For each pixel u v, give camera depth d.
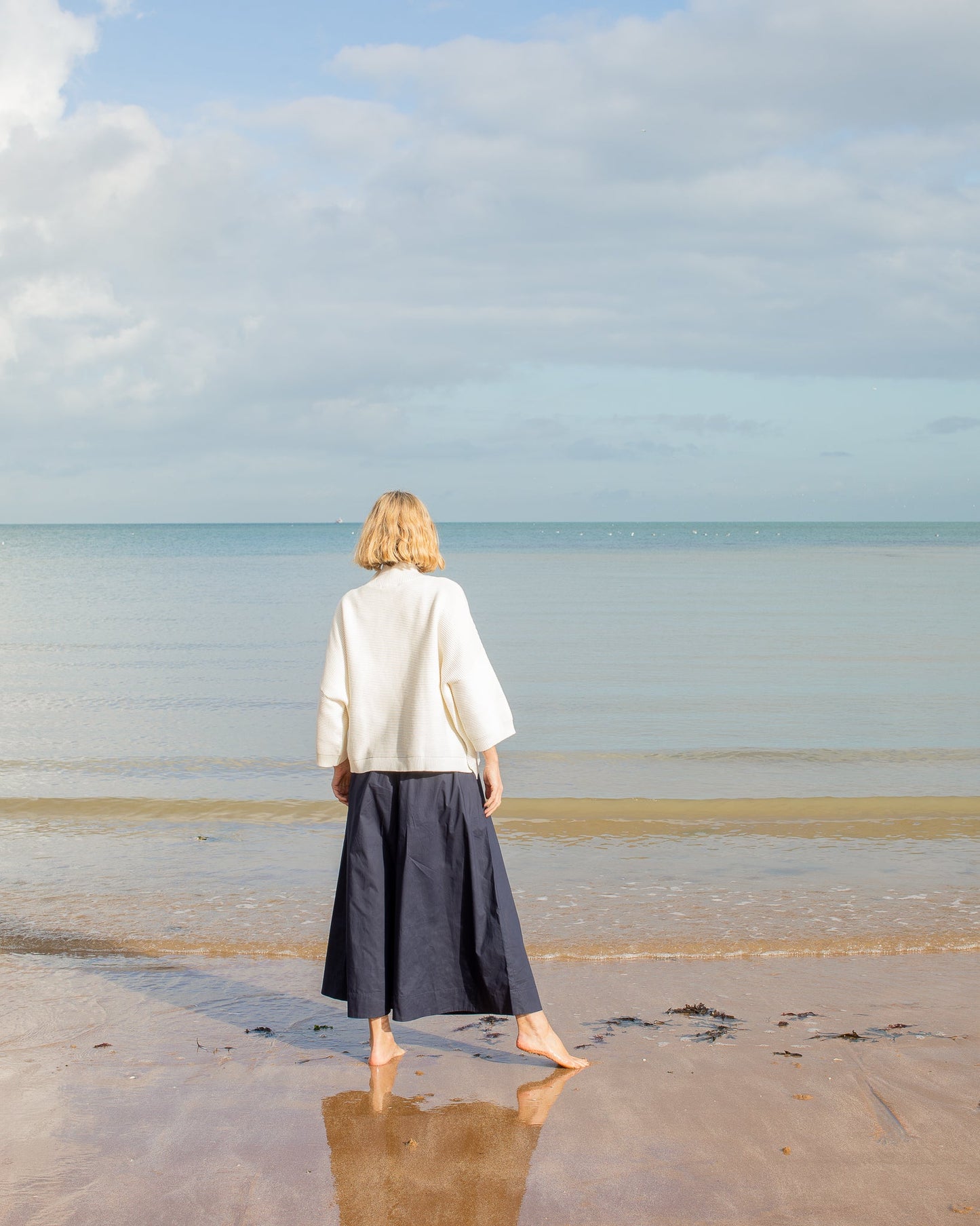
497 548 71.06
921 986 3.51
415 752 2.71
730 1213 2.07
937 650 14.81
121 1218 2.06
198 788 7.02
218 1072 2.82
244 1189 2.18
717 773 7.55
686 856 5.33
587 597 25.61
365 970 2.73
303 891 4.71
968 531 164.75
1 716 9.84
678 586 30.41
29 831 5.86
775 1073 2.78
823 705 10.52
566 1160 2.30
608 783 7.23
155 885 4.79
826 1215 2.05
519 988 2.74
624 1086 2.70
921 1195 2.13
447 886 2.74
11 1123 2.50
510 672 12.80
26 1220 2.05
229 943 3.99
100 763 7.84
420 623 2.76
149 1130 2.46
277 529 182.25
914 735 8.98
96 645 15.57
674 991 3.46
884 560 50.41
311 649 15.13
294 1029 3.16
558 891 4.70
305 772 7.55
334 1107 2.59
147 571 39.84
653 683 11.91
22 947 3.93
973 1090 2.66
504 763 7.89
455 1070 2.84
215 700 10.82
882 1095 2.63
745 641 15.94
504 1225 2.03
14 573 37.84
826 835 5.78
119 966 3.73
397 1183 2.21
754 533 145.62
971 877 4.94
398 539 2.84
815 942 3.97
